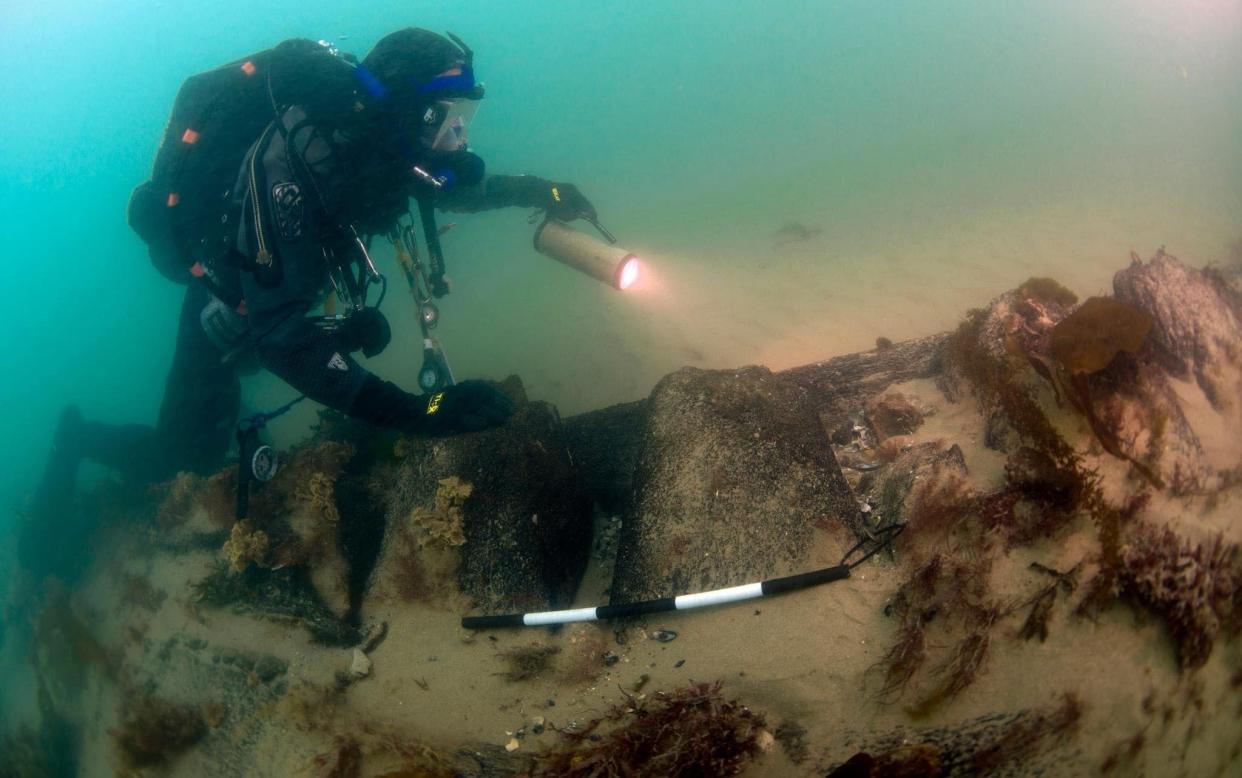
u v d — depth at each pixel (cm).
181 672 325
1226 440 262
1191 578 217
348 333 307
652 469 306
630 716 225
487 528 304
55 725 402
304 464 361
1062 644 207
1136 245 530
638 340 573
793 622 240
